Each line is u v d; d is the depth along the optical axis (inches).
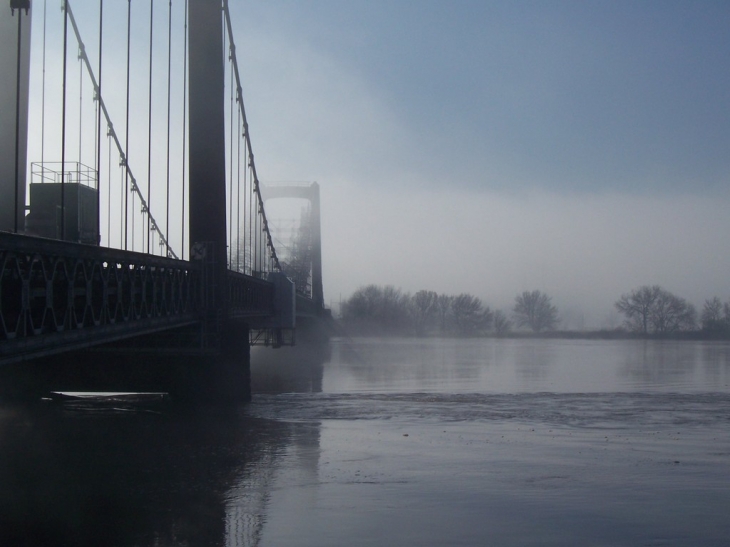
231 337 882.1
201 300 850.1
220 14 918.4
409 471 517.7
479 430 714.2
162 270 639.8
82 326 440.1
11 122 727.1
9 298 401.4
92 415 784.9
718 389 1211.9
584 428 738.8
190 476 498.6
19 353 356.8
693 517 408.5
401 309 5418.3
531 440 655.1
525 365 1930.4
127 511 412.2
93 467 524.7
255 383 1293.1
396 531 378.6
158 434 667.4
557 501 438.9
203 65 907.4
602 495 452.8
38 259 384.2
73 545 355.9
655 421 795.4
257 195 1524.4
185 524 389.4
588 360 2213.3
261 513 409.4
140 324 554.6
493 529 383.2
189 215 878.4
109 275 490.6
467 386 1251.8
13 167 724.7
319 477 496.7
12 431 673.6
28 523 390.0
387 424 751.1
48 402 876.0
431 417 808.9
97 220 629.0
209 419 769.6
